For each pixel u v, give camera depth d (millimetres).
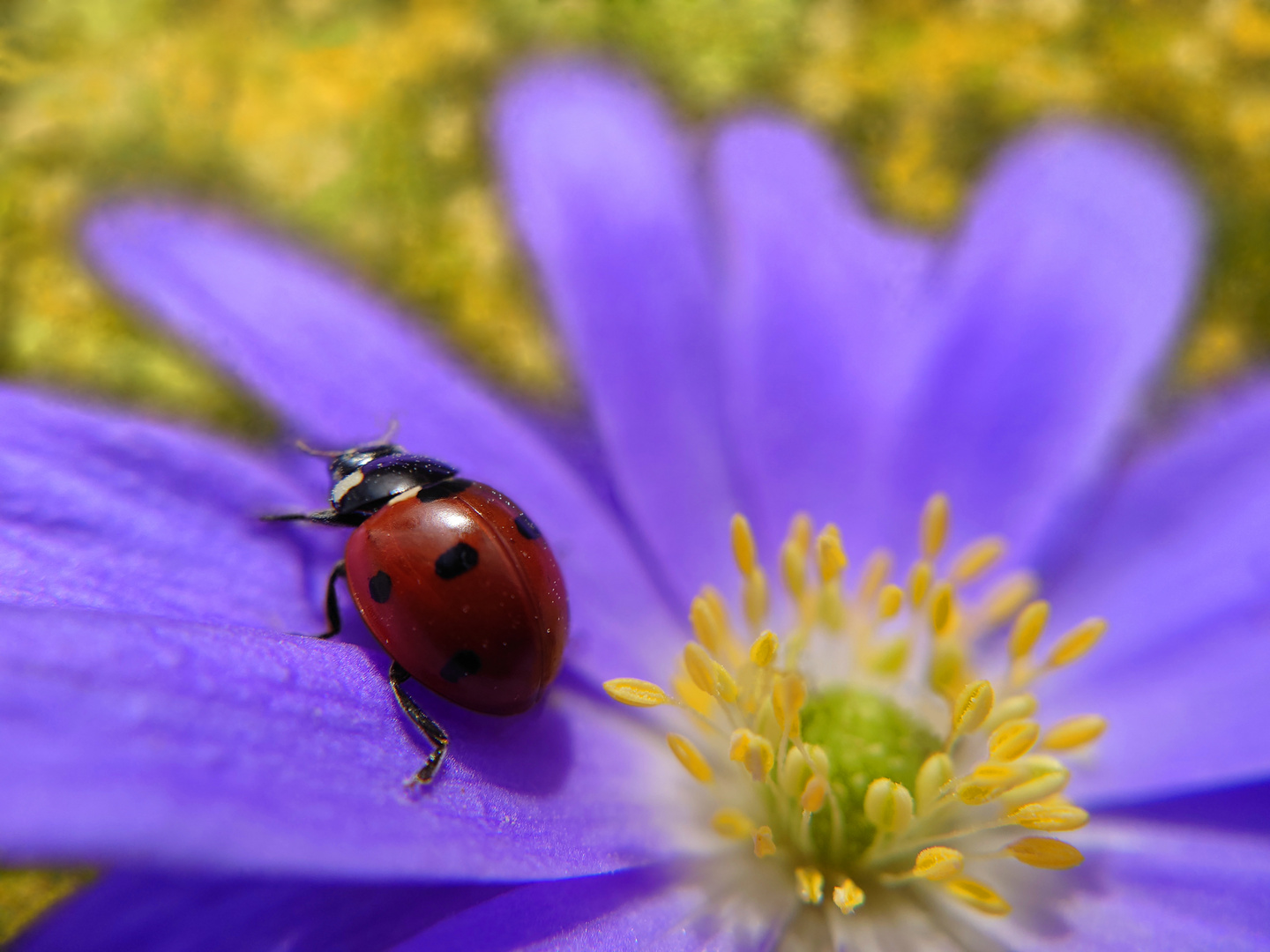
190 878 54
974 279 72
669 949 61
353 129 99
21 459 56
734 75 103
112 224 64
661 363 69
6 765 48
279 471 60
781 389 71
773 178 73
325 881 55
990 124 102
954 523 71
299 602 58
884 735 65
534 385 91
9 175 93
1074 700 68
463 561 56
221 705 52
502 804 58
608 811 62
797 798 63
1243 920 63
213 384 87
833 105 102
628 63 103
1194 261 72
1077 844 65
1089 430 71
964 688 64
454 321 93
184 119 98
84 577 56
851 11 107
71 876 71
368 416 63
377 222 96
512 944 57
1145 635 69
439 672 57
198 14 103
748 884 63
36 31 100
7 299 88
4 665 49
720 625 67
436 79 102
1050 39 105
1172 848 65
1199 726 67
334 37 103
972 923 63
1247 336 91
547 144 70
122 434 58
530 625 57
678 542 68
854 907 62
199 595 57
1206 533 70
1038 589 71
